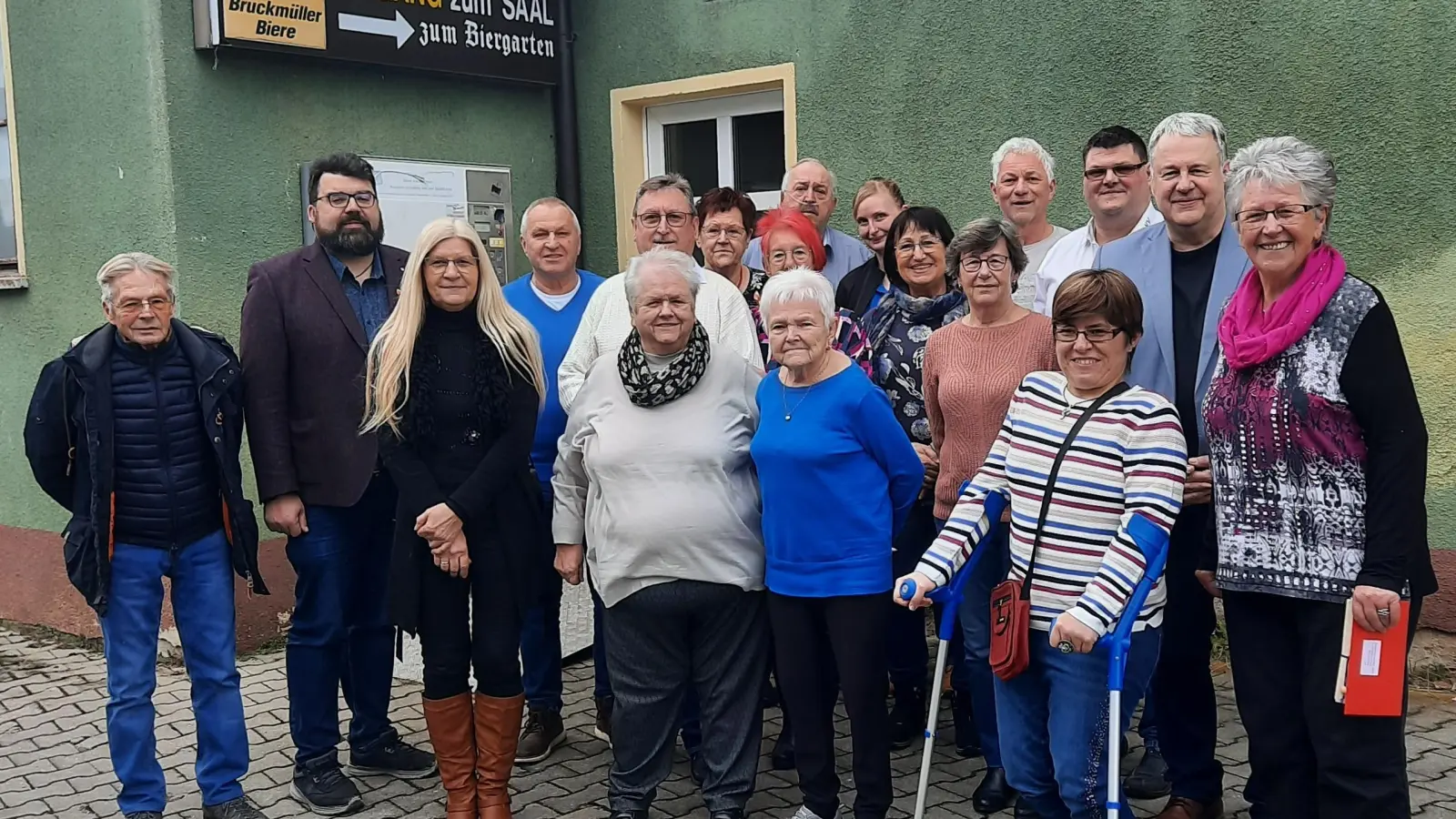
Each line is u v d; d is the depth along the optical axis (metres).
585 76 6.85
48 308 6.04
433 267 3.56
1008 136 5.61
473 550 3.66
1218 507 2.90
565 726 4.73
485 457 3.62
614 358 3.73
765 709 4.89
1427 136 4.65
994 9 5.59
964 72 5.70
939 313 4.00
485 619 3.69
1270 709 2.87
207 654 3.78
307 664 4.02
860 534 3.46
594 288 4.54
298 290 4.05
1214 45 5.07
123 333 3.60
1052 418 3.10
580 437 3.74
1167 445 2.94
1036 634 3.06
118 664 3.71
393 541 3.78
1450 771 4.00
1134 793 3.88
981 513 3.25
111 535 3.62
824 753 3.56
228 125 5.54
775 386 3.57
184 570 3.74
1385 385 2.63
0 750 4.69
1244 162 2.77
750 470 3.67
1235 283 3.34
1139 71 5.25
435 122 6.32
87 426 3.57
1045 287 4.22
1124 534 2.91
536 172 6.80
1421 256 4.71
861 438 3.44
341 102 5.93
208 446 3.75
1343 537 2.71
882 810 3.49
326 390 4.03
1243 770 4.02
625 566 3.57
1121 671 2.84
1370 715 2.66
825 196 5.16
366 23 5.86
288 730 4.74
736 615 3.67
